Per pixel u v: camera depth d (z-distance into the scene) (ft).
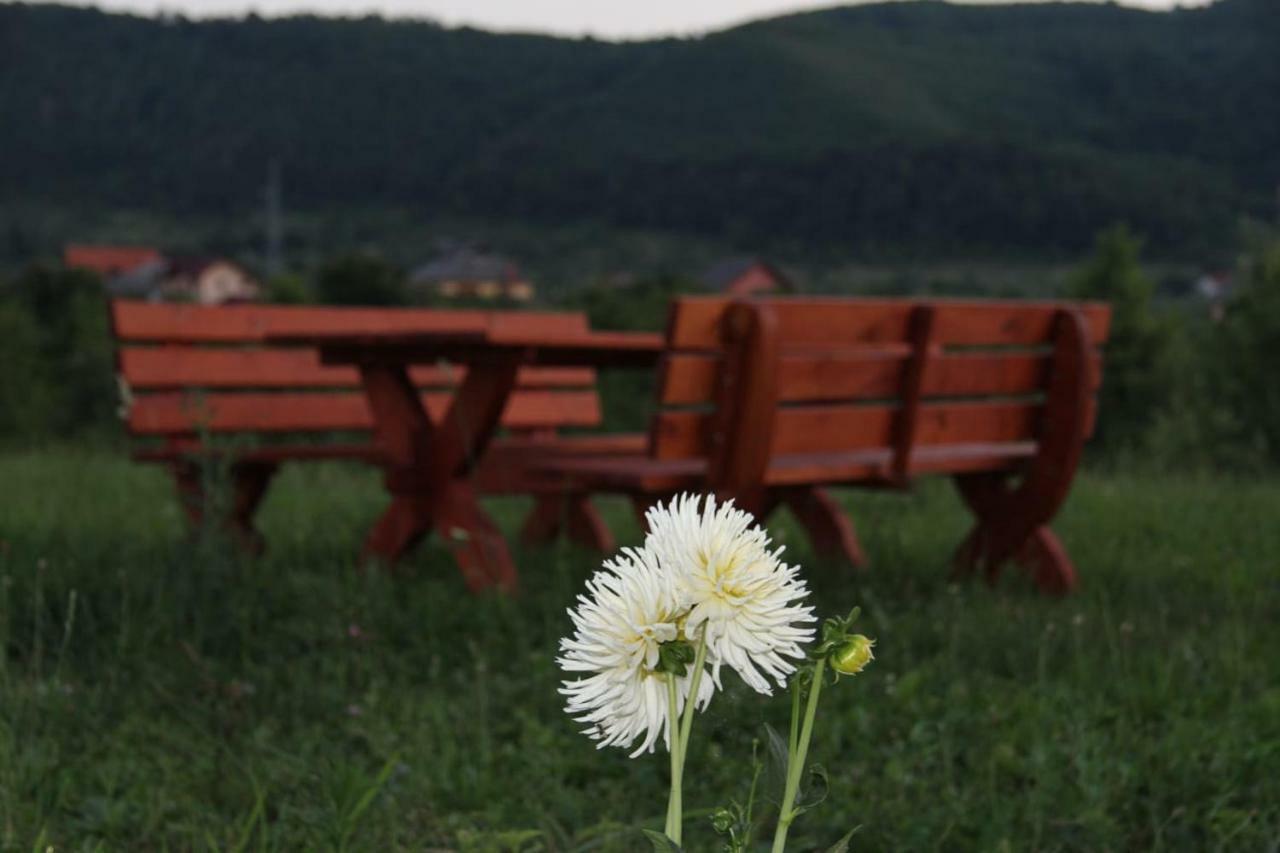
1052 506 16.84
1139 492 26.99
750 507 14.75
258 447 18.21
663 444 14.17
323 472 28.96
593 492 15.64
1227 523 22.58
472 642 12.96
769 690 4.19
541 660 12.38
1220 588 17.06
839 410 15.47
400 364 16.12
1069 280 115.96
